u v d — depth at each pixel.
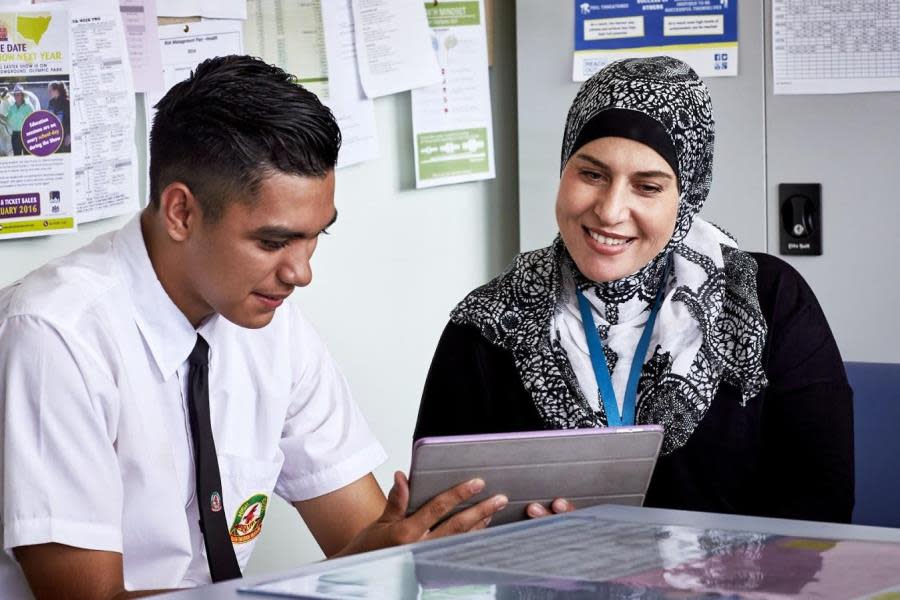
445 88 2.80
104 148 2.16
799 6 2.58
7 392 1.31
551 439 1.25
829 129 2.59
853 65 2.57
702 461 1.62
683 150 1.59
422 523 1.26
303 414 1.67
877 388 1.87
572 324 1.68
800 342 1.65
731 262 1.70
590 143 1.58
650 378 1.63
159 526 1.42
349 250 2.65
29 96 2.05
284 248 1.32
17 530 1.28
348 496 1.67
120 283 1.42
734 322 1.64
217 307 1.37
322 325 2.61
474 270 2.94
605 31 2.72
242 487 1.56
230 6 2.36
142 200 2.25
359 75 2.62
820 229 2.61
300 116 1.29
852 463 1.61
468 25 2.83
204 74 1.34
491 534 1.04
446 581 0.85
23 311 1.33
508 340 1.68
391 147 2.73
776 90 2.61
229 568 1.45
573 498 1.32
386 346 2.75
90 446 1.32
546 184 2.80
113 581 1.31
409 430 2.82
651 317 1.67
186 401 1.47
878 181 2.58
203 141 1.29
